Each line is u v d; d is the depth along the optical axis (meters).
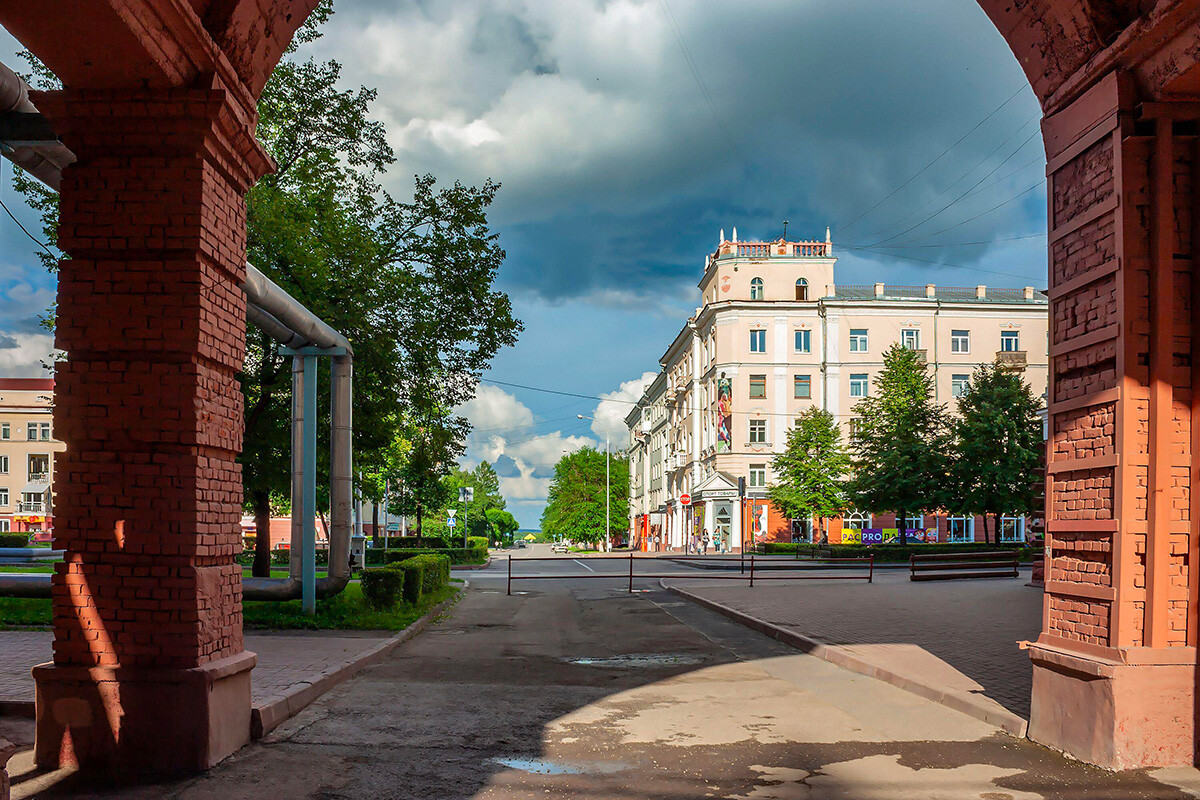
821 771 5.78
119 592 5.80
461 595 20.64
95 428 5.86
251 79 6.61
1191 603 5.96
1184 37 5.58
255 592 13.98
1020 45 7.03
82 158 5.98
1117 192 6.09
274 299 11.39
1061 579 6.63
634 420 95.62
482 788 5.35
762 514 55.19
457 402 20.27
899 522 41.22
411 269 19.41
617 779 5.55
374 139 19.97
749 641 12.37
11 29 5.19
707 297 63.81
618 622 14.93
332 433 14.66
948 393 55.78
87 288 5.91
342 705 7.57
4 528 71.12
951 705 7.73
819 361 56.28
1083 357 6.54
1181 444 6.02
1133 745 5.82
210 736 5.71
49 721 5.68
